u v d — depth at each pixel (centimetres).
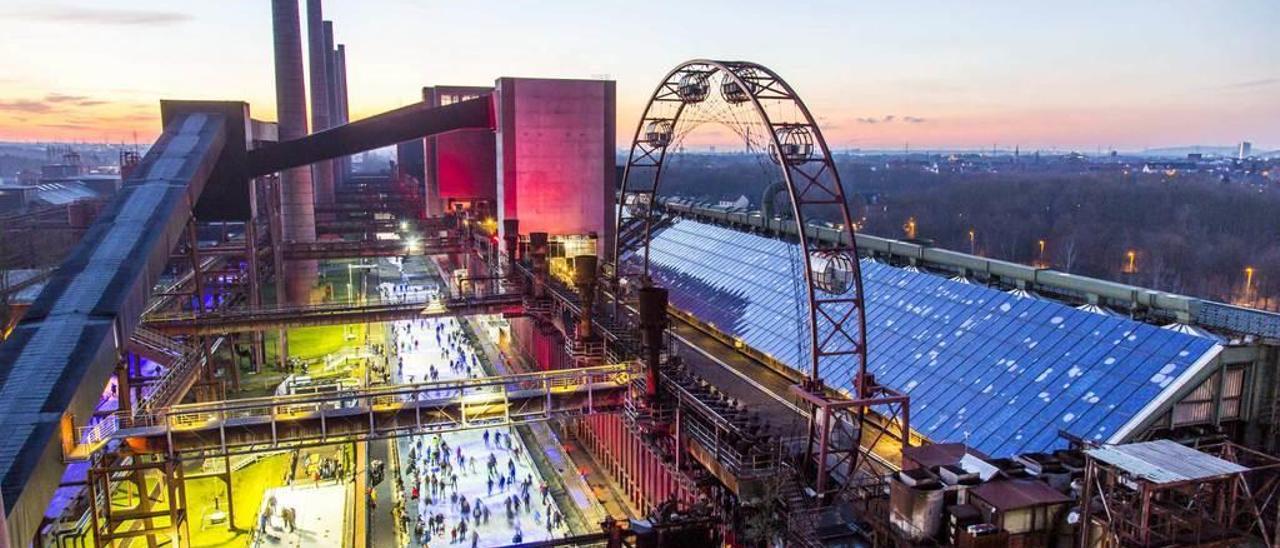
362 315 7738
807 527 3378
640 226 11231
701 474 4266
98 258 5200
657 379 4475
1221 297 11125
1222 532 2508
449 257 16825
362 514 5744
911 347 5478
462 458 6719
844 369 5609
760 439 3894
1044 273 5331
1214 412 4031
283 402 4178
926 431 4662
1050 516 2694
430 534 5428
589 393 4725
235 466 6556
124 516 4138
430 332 11931
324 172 18475
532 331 9544
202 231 17638
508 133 10106
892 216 19888
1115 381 4209
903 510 2870
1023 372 4666
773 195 8950
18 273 11669
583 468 6719
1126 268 12675
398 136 9731
